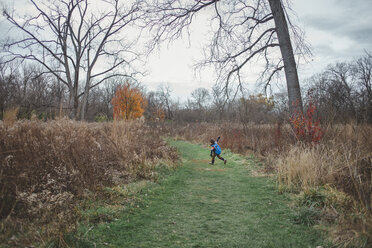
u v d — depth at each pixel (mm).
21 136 4859
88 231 3195
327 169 5547
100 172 5363
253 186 6051
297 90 8742
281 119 10703
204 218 4012
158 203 4738
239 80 9617
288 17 7531
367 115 8695
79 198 4270
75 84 19156
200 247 3027
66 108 7902
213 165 9250
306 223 3695
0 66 15953
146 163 7250
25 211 3311
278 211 4277
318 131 7477
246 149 11367
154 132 14188
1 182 3410
